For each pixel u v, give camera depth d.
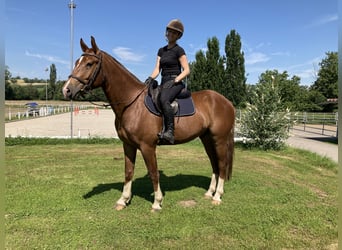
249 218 3.80
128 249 3.04
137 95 3.79
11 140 11.20
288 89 37.62
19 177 5.84
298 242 3.24
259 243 3.20
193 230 3.44
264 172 6.63
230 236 3.34
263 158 8.59
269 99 10.56
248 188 5.12
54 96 75.00
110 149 10.08
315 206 4.35
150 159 3.85
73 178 5.79
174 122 3.87
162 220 3.70
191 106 4.04
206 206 4.22
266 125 10.35
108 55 3.73
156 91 3.79
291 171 6.91
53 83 76.19
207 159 8.14
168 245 3.12
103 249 3.03
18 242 3.12
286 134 10.53
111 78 3.68
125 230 3.42
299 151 10.17
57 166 7.00
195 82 25.30
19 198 4.46
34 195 4.61
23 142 11.27
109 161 7.72
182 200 4.51
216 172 4.71
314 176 6.48
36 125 19.75
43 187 5.08
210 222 3.67
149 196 4.62
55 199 4.43
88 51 3.59
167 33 3.84
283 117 10.44
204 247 3.10
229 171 4.63
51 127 18.53
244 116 10.89
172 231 3.41
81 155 8.76
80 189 4.97
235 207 4.18
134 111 3.73
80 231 3.38
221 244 3.16
